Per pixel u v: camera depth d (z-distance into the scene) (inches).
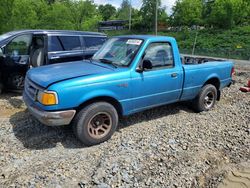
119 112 184.7
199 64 230.1
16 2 1207.6
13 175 135.9
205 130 198.1
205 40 2037.4
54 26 1568.7
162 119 217.3
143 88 186.4
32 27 1365.7
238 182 141.2
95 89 163.9
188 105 243.9
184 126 203.0
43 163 147.3
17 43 287.0
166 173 143.0
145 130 193.8
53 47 272.4
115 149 163.6
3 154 154.8
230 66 257.3
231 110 248.7
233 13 2335.1
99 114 168.6
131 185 131.7
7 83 286.0
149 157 155.6
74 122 163.8
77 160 151.3
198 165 152.8
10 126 193.3
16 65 283.3
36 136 179.0
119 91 174.4
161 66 197.5
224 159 162.2
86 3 2047.2
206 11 2696.9
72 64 194.1
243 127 208.5
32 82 169.2
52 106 152.4
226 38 2001.7
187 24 2605.8
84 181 132.1
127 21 3019.2
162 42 197.9
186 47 1895.9
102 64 190.7
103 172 139.1
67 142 173.0
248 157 166.6
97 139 169.0
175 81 205.3
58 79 158.7
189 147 170.4
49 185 128.4
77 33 294.2
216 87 251.1
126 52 191.2
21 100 265.0
